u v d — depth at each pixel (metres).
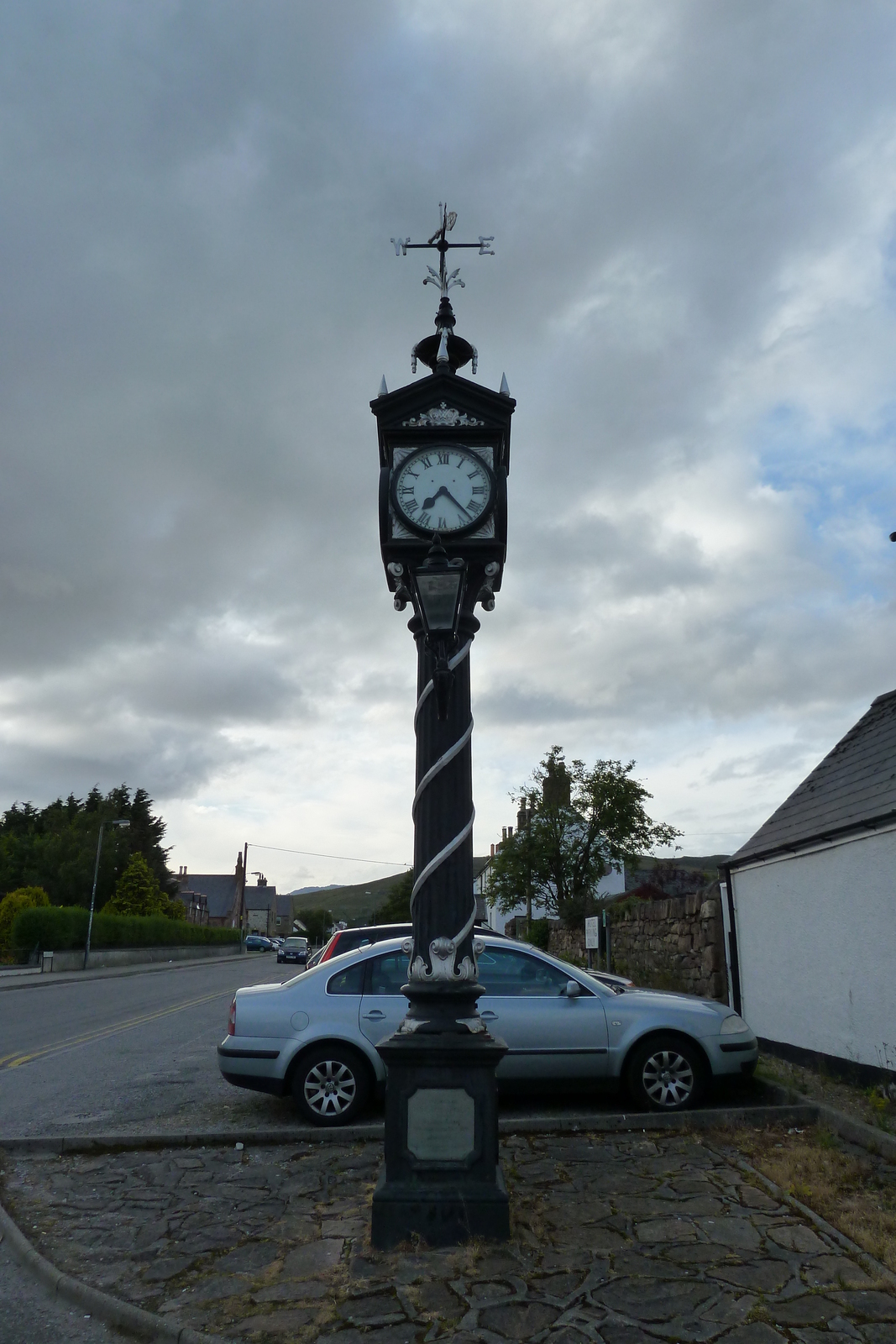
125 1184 5.77
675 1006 7.49
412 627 5.53
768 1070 8.64
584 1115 7.47
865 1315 3.81
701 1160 5.93
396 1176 4.65
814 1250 4.46
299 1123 7.55
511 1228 4.70
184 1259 4.57
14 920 39.00
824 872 8.59
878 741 9.20
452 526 5.57
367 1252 4.51
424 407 5.75
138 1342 3.87
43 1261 4.57
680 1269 4.26
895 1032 7.32
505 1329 3.73
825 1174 5.47
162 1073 10.31
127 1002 20.73
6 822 71.88
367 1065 7.26
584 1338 3.65
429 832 5.16
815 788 9.90
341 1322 3.82
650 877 25.47
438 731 5.29
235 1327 3.82
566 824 27.52
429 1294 4.05
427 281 6.17
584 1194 5.28
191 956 56.12
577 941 21.86
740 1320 3.77
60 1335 3.94
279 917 130.12
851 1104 7.12
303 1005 7.40
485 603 5.61
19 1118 8.11
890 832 7.49
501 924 44.34
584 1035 7.32
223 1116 7.91
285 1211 5.22
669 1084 7.27
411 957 5.06
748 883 10.42
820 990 8.58
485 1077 4.74
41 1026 15.61
